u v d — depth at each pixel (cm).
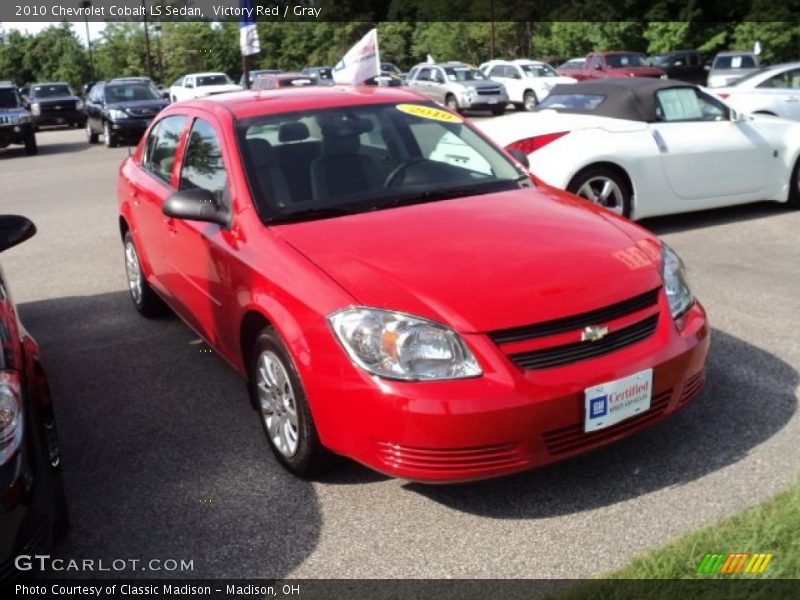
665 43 3825
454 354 303
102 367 516
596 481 346
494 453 302
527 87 2653
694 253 704
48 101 2969
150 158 564
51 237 943
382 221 379
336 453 336
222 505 346
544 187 444
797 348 477
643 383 322
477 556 302
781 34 3475
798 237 744
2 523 258
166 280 514
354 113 460
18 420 272
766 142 810
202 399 459
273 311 346
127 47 4819
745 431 380
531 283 322
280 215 389
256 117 447
